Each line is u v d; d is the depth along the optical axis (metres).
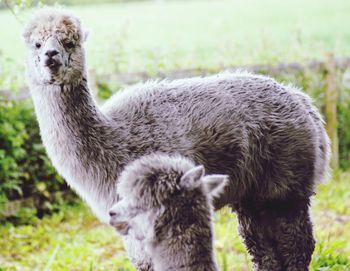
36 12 5.22
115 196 5.02
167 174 4.11
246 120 5.24
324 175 5.77
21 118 9.01
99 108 5.25
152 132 5.04
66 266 6.98
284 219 5.45
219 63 10.74
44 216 9.05
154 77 9.88
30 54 5.14
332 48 15.91
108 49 10.75
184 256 4.03
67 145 5.07
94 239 8.12
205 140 5.10
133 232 4.16
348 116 11.01
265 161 5.32
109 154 5.00
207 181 4.16
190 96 5.23
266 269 5.53
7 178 8.66
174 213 4.04
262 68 10.55
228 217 8.31
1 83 9.62
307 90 10.69
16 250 7.84
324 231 7.91
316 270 6.09
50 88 5.05
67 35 5.01
